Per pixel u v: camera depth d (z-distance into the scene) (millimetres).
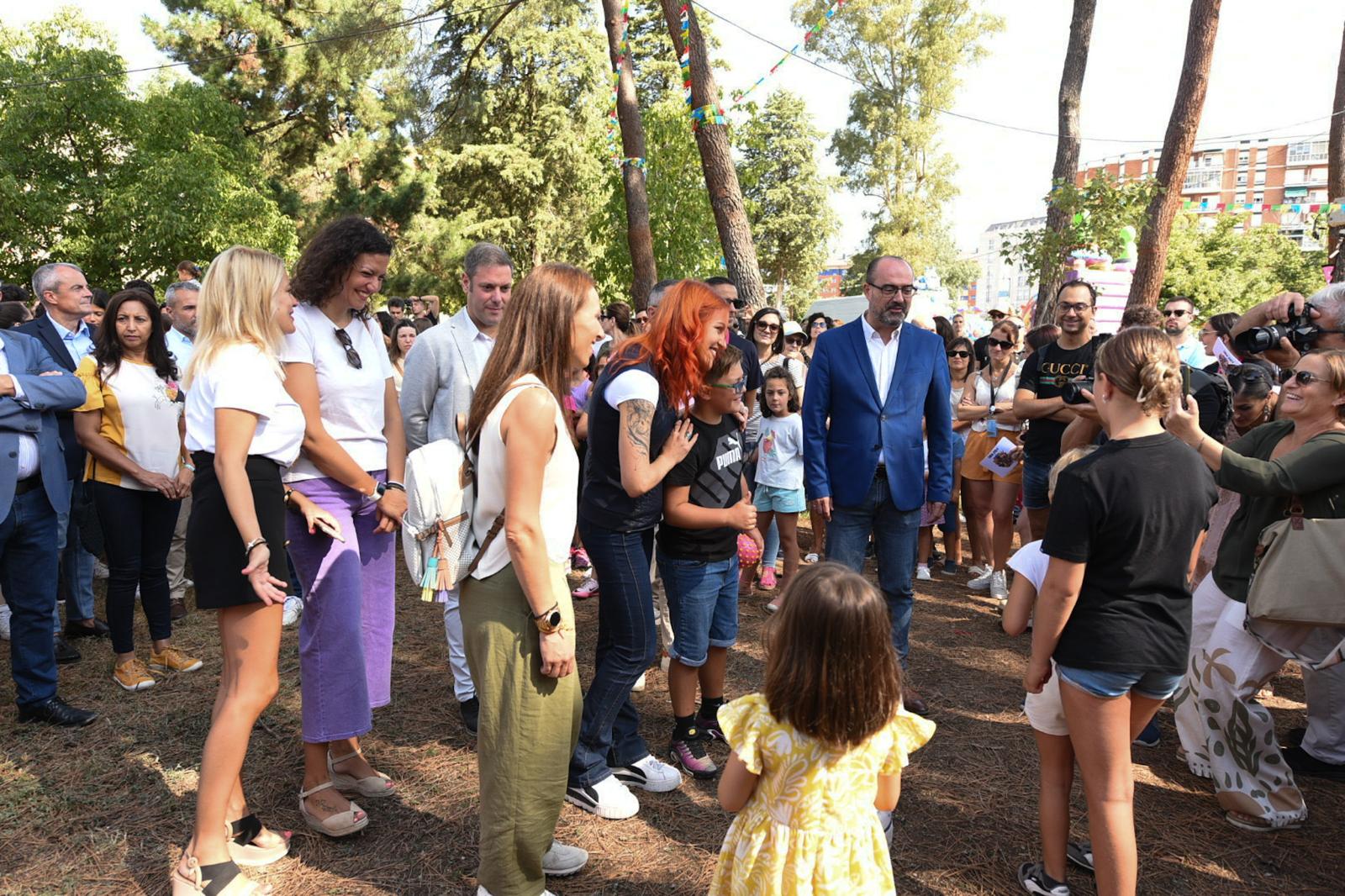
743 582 5863
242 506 2441
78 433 4074
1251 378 3943
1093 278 10578
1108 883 2420
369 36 20000
